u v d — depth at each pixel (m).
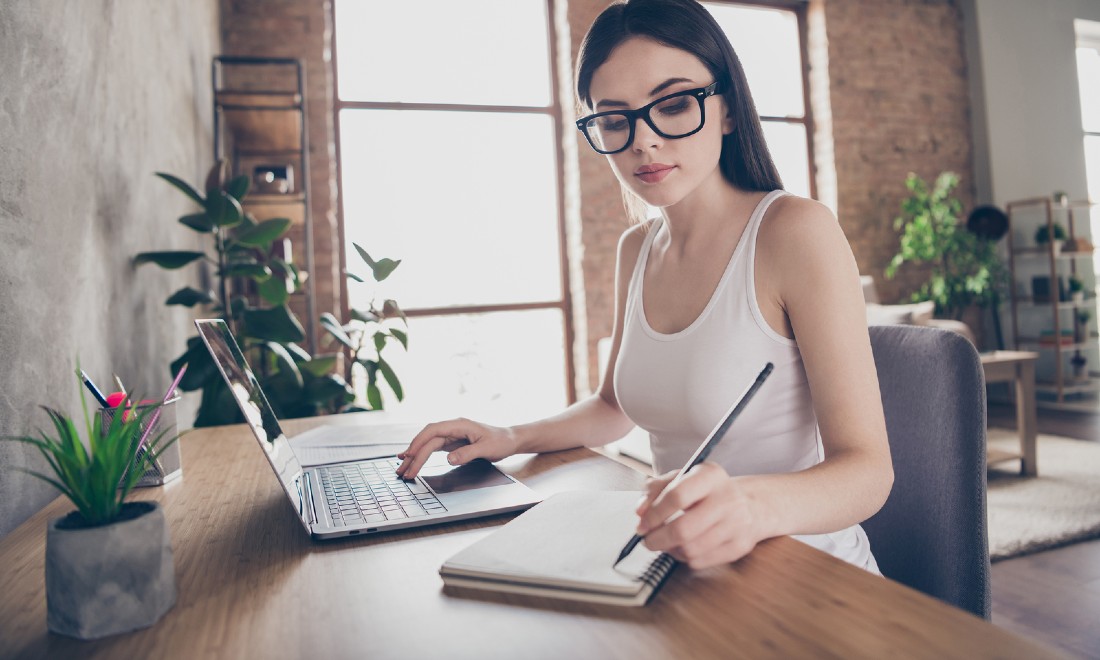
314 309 4.29
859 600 0.51
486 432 1.02
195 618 0.54
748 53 5.68
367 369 3.15
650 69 0.89
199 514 0.82
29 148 1.07
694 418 0.96
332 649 0.48
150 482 0.96
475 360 4.91
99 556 0.51
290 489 0.78
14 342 0.97
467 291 4.89
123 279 1.72
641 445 3.62
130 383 1.77
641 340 1.03
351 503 0.82
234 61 3.43
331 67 4.66
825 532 0.69
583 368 4.96
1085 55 6.60
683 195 0.92
